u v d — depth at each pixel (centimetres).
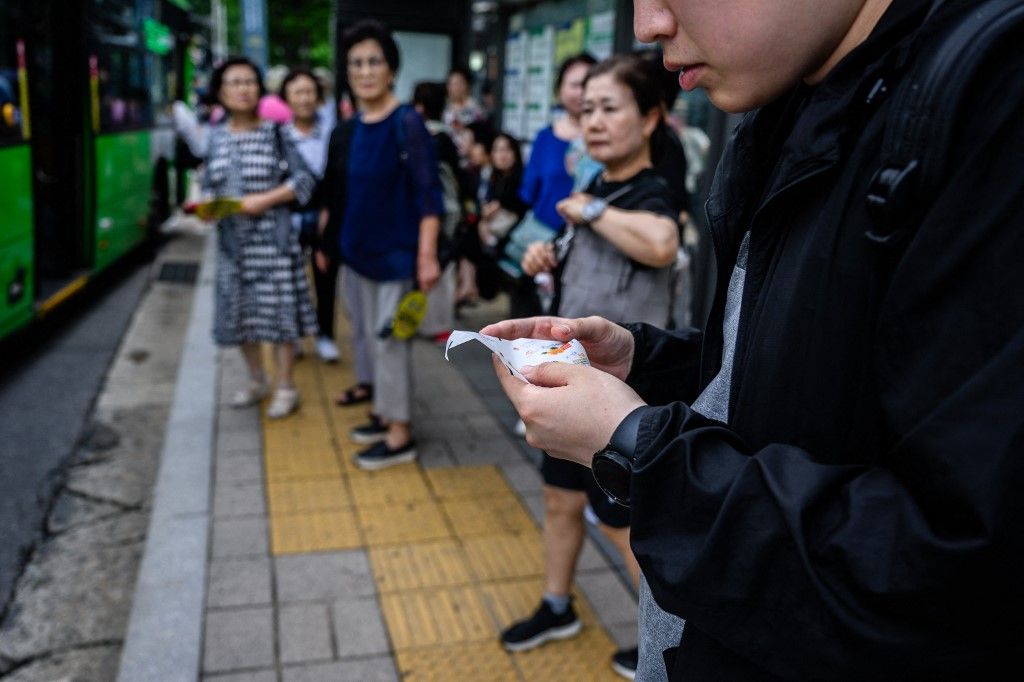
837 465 75
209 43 1712
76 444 454
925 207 68
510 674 256
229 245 435
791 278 81
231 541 328
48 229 680
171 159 1097
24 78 540
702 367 109
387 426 432
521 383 93
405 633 275
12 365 581
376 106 374
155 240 1026
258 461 403
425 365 555
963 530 62
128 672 253
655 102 241
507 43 789
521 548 328
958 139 66
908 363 67
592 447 87
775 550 71
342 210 404
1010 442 60
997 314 62
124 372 577
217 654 262
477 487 381
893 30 75
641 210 236
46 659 279
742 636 75
